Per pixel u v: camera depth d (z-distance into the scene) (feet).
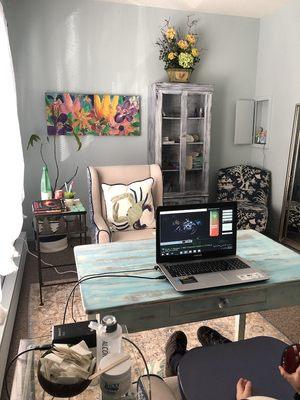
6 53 8.01
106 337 3.14
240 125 14.28
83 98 12.26
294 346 2.99
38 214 8.12
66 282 9.24
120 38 12.37
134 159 13.43
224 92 14.02
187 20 12.91
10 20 11.28
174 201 12.88
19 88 11.78
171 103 12.47
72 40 11.94
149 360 6.09
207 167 13.03
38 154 12.39
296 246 12.44
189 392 3.47
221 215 5.17
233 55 13.82
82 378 2.94
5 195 7.33
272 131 13.55
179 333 5.55
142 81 12.90
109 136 12.93
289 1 11.94
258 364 3.85
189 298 4.34
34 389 3.05
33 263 10.55
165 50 12.34
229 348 4.11
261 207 12.56
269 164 13.88
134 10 12.30
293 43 12.09
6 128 7.58
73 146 12.65
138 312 4.32
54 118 12.15
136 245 6.05
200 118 12.79
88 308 4.05
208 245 5.18
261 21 13.73
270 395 3.42
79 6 11.78
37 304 8.18
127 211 9.29
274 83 13.23
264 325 7.28
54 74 12.01
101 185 9.68
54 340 3.40
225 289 4.48
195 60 12.42
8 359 6.26
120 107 12.69
